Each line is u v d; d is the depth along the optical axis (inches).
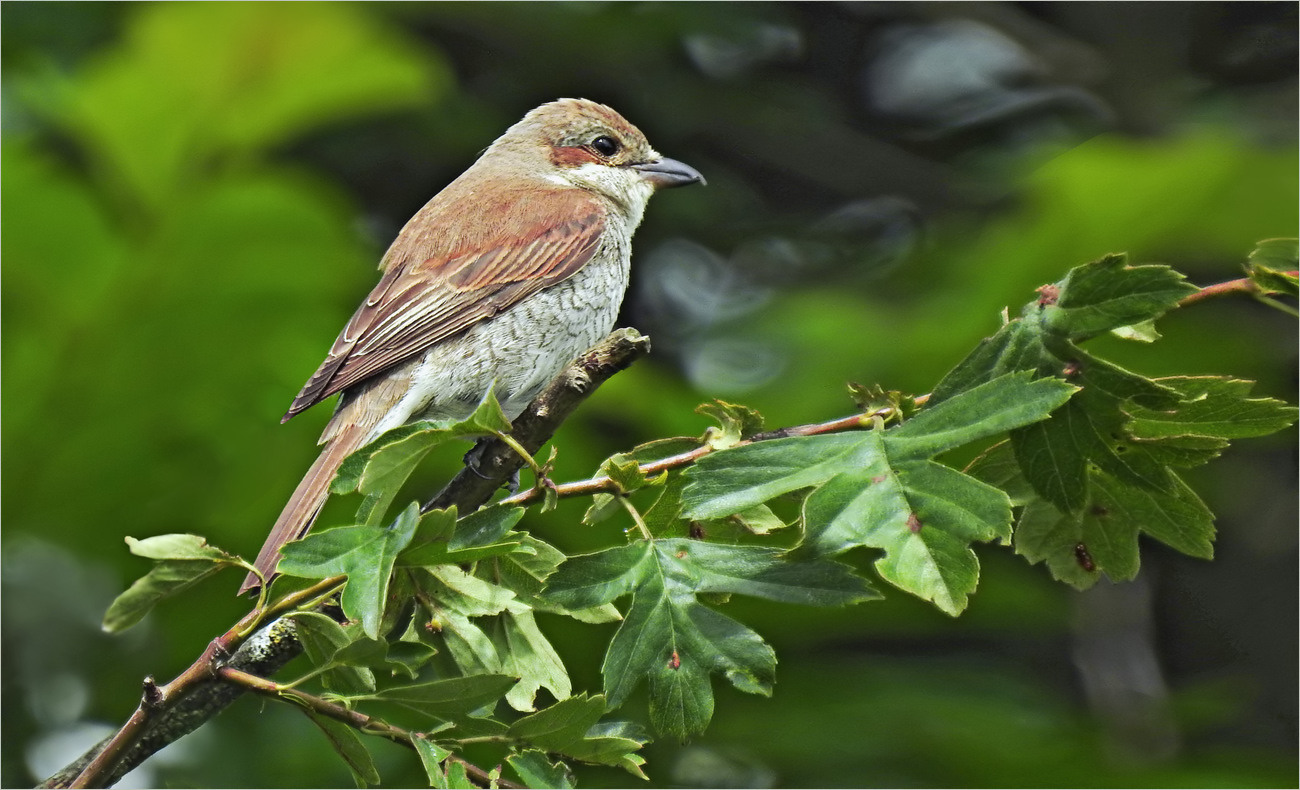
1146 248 398.6
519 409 383.2
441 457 367.2
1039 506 225.3
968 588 179.9
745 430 221.3
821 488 189.5
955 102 611.8
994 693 417.7
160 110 315.3
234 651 195.8
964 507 183.8
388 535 189.3
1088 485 209.9
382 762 376.8
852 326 410.6
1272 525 534.6
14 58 460.4
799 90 589.9
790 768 384.2
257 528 368.5
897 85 619.8
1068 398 188.1
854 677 410.9
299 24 309.1
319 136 516.1
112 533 356.5
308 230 316.2
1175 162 368.2
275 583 195.3
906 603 384.2
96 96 310.0
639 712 383.9
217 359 334.3
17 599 389.4
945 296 414.6
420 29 535.2
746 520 220.2
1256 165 370.9
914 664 429.4
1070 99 589.3
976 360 207.9
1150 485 207.8
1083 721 430.9
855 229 584.7
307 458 367.2
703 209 562.6
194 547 194.9
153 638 386.9
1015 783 377.7
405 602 203.6
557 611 204.8
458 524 196.7
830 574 188.9
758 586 190.1
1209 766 387.5
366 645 187.6
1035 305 207.6
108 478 344.5
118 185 323.9
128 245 312.7
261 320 332.5
